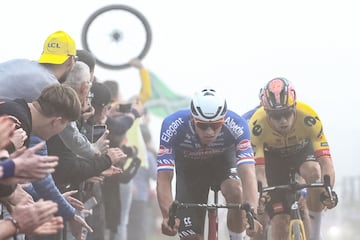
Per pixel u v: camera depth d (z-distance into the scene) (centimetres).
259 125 1900
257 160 1895
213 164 1689
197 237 1597
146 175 2436
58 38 1462
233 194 1656
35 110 1199
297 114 1888
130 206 2409
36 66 1395
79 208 1420
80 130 1571
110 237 2116
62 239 1496
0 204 1129
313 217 1941
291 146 1930
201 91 1564
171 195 1606
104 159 1492
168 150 1631
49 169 991
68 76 1489
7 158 1034
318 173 1923
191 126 1631
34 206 999
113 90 2191
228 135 1642
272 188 1759
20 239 1174
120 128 1895
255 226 1641
